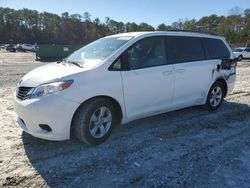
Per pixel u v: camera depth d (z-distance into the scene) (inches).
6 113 228.5
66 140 173.0
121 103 173.5
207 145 173.5
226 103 282.8
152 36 195.5
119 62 172.7
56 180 130.6
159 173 138.9
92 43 209.0
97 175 135.8
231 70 258.4
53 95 149.2
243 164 150.3
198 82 224.4
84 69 162.2
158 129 198.4
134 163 148.2
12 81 418.6
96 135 166.9
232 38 3880.4
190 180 133.4
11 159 148.3
